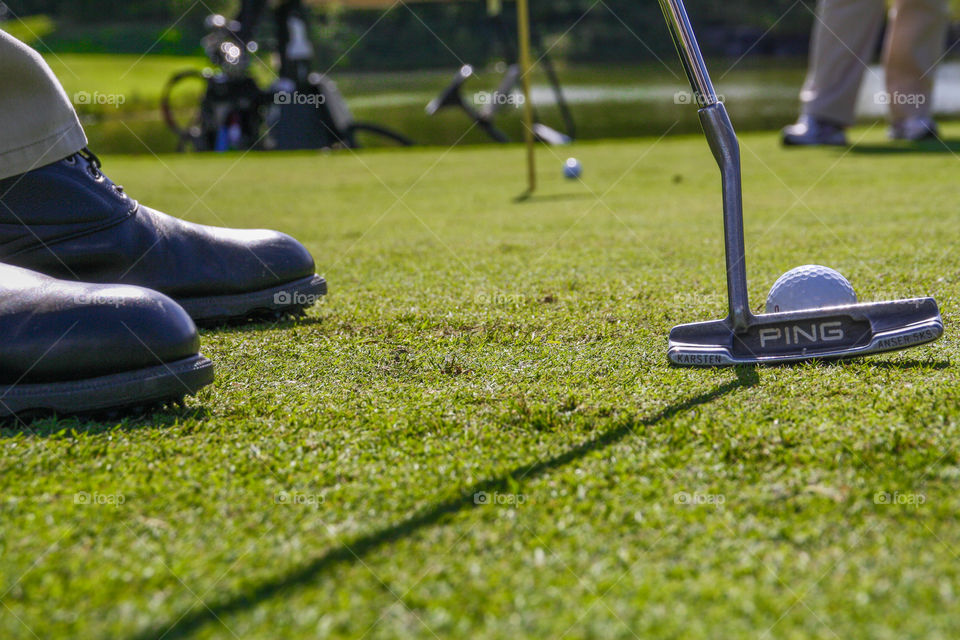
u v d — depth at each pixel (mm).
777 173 5297
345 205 4598
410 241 3285
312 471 1059
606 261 2678
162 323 1327
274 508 954
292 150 8328
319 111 8312
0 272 1397
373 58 20812
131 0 21250
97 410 1298
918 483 951
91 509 956
